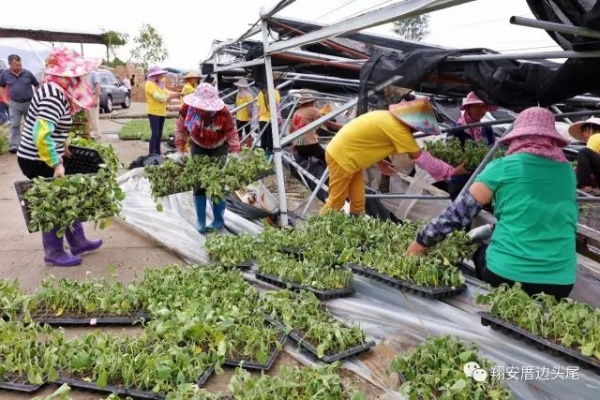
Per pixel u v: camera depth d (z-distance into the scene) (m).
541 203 3.24
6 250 5.18
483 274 3.71
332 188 5.48
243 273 4.39
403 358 2.84
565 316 2.94
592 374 2.76
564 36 3.61
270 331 3.22
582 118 7.53
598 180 5.21
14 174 8.99
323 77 8.84
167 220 5.99
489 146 6.35
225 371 3.03
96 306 3.71
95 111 12.27
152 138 10.38
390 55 5.24
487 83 4.48
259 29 6.84
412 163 7.04
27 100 10.77
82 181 4.37
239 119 12.16
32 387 2.80
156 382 2.75
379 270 3.92
